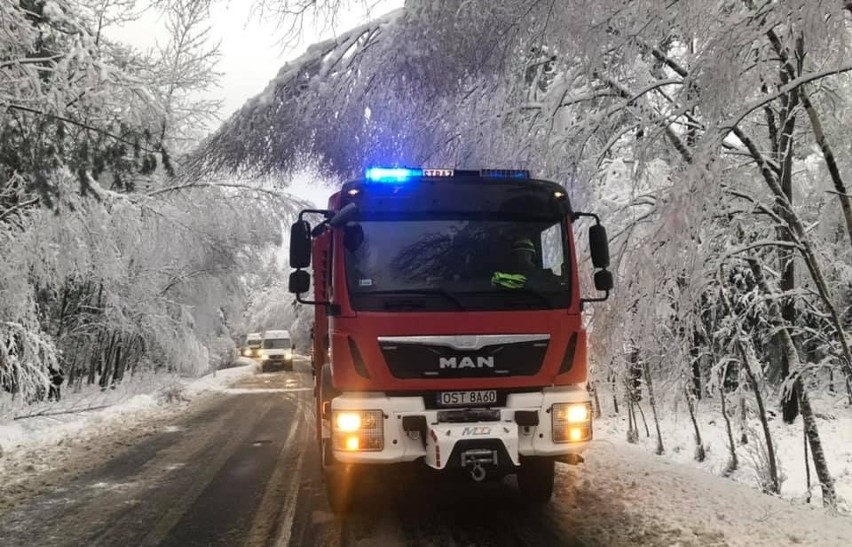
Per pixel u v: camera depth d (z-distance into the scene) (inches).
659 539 180.5
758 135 390.9
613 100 298.7
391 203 202.2
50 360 497.7
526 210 207.3
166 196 681.0
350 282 194.4
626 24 241.9
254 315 2918.3
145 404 610.5
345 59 348.2
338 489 217.6
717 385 388.5
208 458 341.4
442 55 300.0
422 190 205.3
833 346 341.7
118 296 706.2
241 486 271.3
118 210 548.1
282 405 629.6
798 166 497.4
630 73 291.9
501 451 181.9
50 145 338.6
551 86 311.4
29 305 485.1
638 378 452.1
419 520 211.3
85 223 502.3
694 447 466.9
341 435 184.9
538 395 192.2
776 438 509.4
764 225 348.8
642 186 346.3
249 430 450.6
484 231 203.0
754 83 226.2
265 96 356.2
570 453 194.1
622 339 309.1
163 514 229.9
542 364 194.5
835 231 480.1
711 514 195.3
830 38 185.6
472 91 327.3
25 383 480.1
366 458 183.0
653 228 266.5
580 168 317.7
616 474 257.3
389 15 339.0
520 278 200.2
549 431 191.6
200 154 385.4
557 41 254.8
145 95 408.5
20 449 378.3
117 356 875.4
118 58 503.2
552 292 200.7
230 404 646.5
